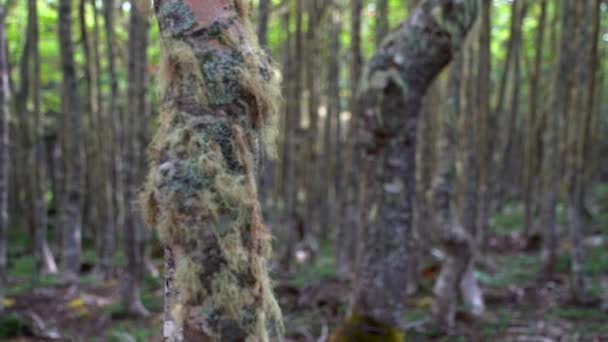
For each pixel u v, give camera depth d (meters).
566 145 8.27
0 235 5.54
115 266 8.75
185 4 1.19
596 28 6.57
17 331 5.46
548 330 5.54
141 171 6.50
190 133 1.16
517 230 12.09
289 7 8.84
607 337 5.36
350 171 7.66
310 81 9.45
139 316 6.31
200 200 1.14
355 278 4.08
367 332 3.88
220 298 1.14
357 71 7.14
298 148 9.90
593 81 6.60
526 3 9.45
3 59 5.39
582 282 6.55
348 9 10.34
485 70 7.11
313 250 9.34
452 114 5.31
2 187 5.49
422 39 3.70
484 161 8.17
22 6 10.35
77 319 6.14
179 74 1.19
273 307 1.26
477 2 3.73
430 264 7.20
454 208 7.54
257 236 1.22
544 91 11.21
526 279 7.77
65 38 7.39
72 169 7.93
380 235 3.90
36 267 8.01
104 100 11.52
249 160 1.20
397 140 3.84
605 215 12.41
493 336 5.33
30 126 9.46
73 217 8.03
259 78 1.23
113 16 7.98
